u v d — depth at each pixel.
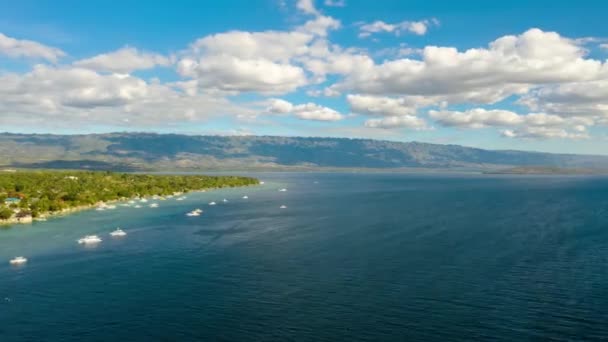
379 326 105.56
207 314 114.12
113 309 118.06
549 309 113.75
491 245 188.12
